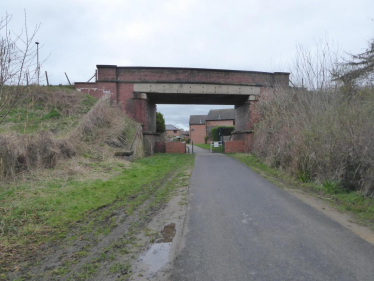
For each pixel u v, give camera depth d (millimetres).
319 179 8742
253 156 17578
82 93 18766
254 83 22344
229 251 4223
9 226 4984
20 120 12766
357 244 4375
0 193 6562
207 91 21688
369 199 6633
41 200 6383
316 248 4254
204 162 16125
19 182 7531
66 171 9180
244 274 3527
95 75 22469
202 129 71250
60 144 10531
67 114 14812
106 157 12398
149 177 10406
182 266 3779
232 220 5699
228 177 10742
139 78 21141
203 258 4008
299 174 9586
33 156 8883
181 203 7027
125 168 11617
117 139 14797
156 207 6699
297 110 11047
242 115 24875
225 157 19328
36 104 14672
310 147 9336
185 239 4730
